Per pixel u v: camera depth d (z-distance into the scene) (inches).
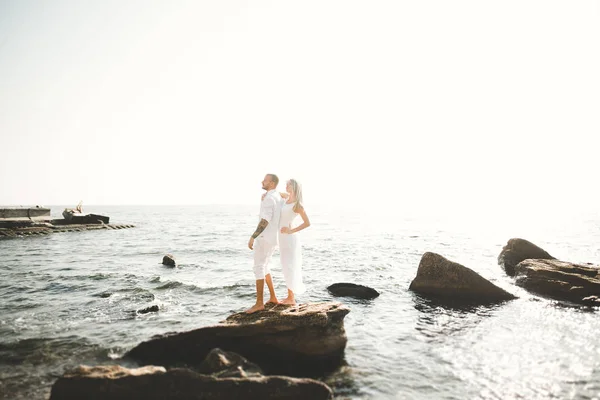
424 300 383.9
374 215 3371.1
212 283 457.7
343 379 196.5
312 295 403.2
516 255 562.3
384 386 187.6
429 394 178.7
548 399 171.8
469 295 391.5
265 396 165.3
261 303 240.2
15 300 369.1
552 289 406.6
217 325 223.3
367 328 286.5
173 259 615.2
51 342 248.2
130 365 213.2
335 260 685.9
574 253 801.6
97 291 410.9
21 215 1306.6
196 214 4328.3
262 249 237.5
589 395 175.3
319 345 220.7
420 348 242.1
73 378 165.6
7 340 251.1
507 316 320.5
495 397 174.6
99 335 263.3
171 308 341.1
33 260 668.1
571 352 232.7
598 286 376.2
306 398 167.6
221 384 166.7
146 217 3366.1
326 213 4062.5
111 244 968.3
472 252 803.4
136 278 489.1
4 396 175.0
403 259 699.4
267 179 240.8
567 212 3946.9
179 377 167.8
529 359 221.5
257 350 222.8
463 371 205.3
